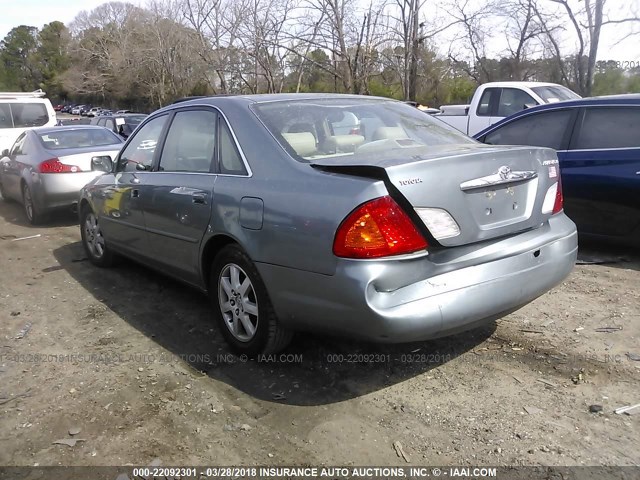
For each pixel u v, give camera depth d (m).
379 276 2.81
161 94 31.19
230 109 3.87
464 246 3.06
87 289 5.31
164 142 4.55
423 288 2.91
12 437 2.99
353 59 14.42
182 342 4.05
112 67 50.16
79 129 9.20
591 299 4.54
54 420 3.12
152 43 31.00
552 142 6.05
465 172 3.04
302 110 3.84
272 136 3.52
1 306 4.96
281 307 3.24
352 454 2.75
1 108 13.12
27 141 9.16
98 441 2.92
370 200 2.83
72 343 4.12
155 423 3.06
